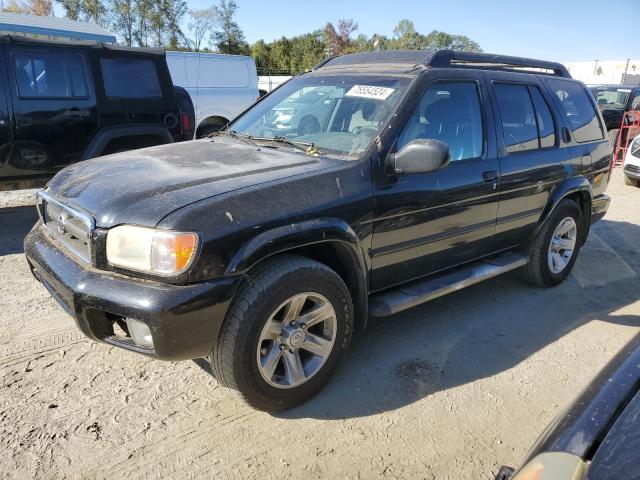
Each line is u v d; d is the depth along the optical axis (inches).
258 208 103.4
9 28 408.8
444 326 157.2
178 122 280.8
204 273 95.9
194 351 99.2
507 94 163.3
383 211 123.6
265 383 107.8
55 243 119.9
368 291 132.0
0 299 163.9
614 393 61.1
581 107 196.9
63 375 125.2
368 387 124.9
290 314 109.5
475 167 146.3
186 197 101.2
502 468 68.4
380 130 126.6
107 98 251.1
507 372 133.8
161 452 101.9
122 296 95.5
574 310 172.1
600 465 52.1
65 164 243.6
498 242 164.2
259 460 101.1
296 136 142.9
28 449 100.8
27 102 228.1
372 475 98.4
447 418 115.1
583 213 197.5
